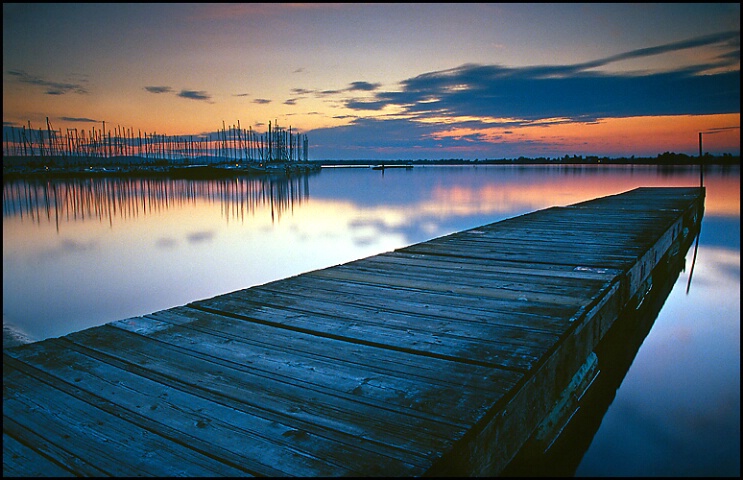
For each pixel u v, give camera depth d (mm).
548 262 4871
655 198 12602
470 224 15266
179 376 2273
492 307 3361
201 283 8062
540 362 2484
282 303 3459
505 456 2154
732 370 4270
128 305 6602
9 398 2055
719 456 2863
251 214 18938
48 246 11836
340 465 1626
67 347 2623
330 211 19625
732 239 11938
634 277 4922
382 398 2074
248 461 1646
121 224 16062
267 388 2162
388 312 3264
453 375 2299
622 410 3498
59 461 1645
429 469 1610
